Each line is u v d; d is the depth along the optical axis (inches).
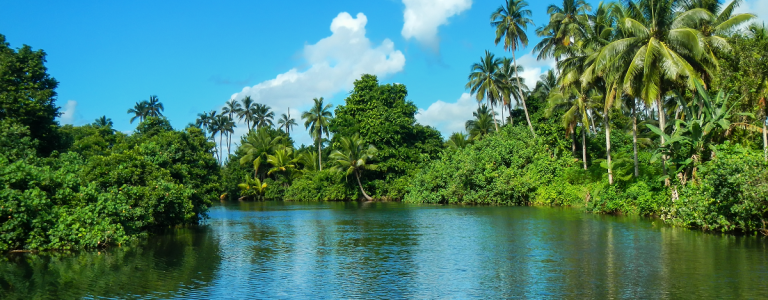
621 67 1099.3
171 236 849.5
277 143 3142.2
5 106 1016.2
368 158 2380.7
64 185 700.0
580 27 1718.8
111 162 885.8
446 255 627.5
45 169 715.4
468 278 486.6
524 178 1739.7
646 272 494.3
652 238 737.6
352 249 687.7
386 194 2413.9
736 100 964.0
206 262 582.9
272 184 2891.2
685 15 1023.0
